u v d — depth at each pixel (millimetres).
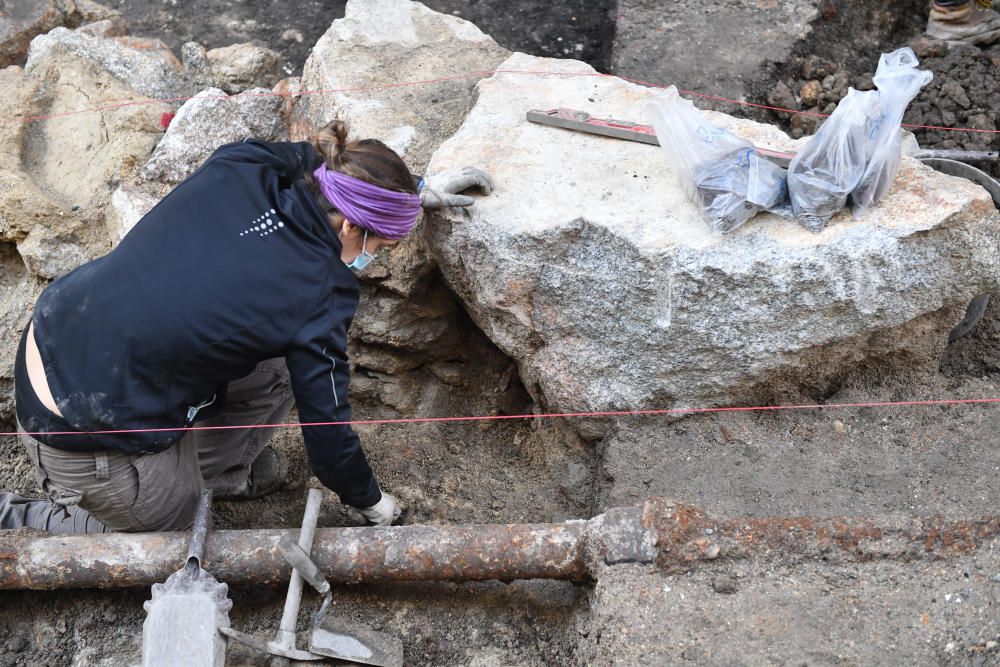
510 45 4453
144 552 2541
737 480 2832
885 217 2693
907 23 4598
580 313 2857
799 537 2492
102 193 3377
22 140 3549
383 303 3188
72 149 3541
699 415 2963
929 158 3379
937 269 2727
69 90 3701
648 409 2943
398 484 3146
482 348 3402
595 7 4602
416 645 2643
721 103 4102
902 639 2342
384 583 2707
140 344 2227
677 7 4543
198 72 3994
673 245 2672
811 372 2914
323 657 2504
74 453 2354
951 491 2727
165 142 3438
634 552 2457
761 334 2752
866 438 2904
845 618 2385
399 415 3400
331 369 2270
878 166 2637
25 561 2533
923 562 2459
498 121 3191
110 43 3926
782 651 2334
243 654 2594
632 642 2354
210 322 2201
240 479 2969
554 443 3203
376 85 3537
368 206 2238
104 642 2662
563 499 3096
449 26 3844
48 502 2838
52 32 3891
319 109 3602
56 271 3238
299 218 2246
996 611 2338
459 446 3314
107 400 2268
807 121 4082
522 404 3416
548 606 2689
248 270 2199
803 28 4391
